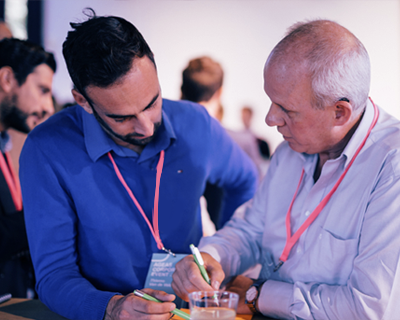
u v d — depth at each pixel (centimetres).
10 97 244
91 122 145
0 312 133
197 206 168
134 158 150
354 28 244
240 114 256
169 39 259
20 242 226
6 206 235
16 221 228
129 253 150
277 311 125
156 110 127
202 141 167
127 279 150
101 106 120
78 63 116
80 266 150
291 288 125
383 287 107
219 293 92
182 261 130
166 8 258
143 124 124
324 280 125
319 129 117
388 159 116
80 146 145
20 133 247
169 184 157
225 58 255
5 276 222
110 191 146
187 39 257
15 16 262
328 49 110
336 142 123
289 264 136
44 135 143
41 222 138
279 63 113
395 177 112
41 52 251
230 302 89
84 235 147
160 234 155
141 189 151
